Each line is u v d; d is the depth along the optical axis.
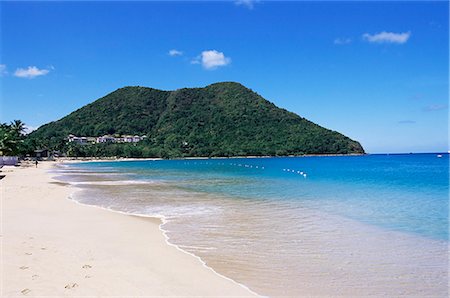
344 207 18.98
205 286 8.05
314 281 8.53
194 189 29.28
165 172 59.12
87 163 115.62
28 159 118.62
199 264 9.59
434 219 15.55
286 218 15.90
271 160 133.38
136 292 7.50
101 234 12.80
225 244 11.60
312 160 126.75
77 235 12.53
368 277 8.80
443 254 10.53
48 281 7.82
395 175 46.00
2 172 54.62
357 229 13.64
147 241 11.90
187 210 18.19
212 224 14.67
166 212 17.61
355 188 29.50
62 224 14.46
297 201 21.44
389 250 10.95
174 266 9.36
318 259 10.11
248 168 73.69
